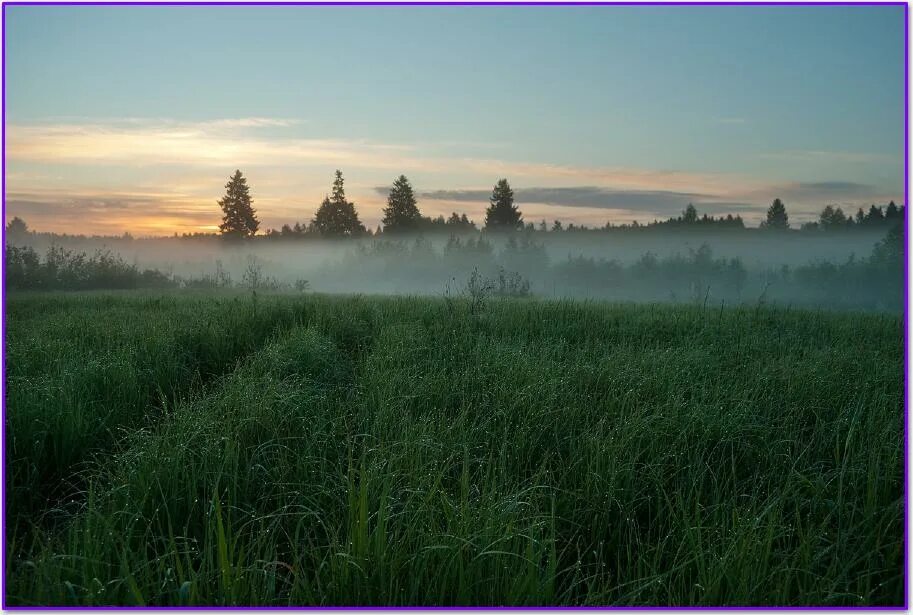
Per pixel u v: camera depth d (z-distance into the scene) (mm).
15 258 24062
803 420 5191
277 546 3391
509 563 3035
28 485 4039
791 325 10500
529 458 4297
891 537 3322
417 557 2963
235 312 10250
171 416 5012
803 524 3596
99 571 2924
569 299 15664
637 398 5453
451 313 10406
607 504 3645
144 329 8625
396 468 3951
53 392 5102
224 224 73188
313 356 6711
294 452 4309
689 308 13367
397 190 85062
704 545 3295
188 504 3645
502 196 83875
